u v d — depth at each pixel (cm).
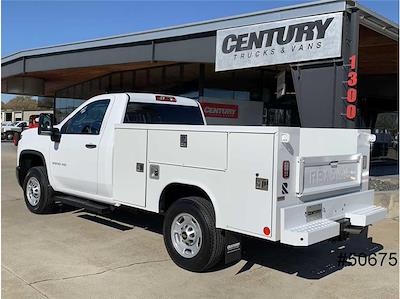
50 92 2866
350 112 967
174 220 535
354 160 552
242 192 463
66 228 701
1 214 793
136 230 697
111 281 484
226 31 1195
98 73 2122
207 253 494
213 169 490
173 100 737
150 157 564
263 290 475
